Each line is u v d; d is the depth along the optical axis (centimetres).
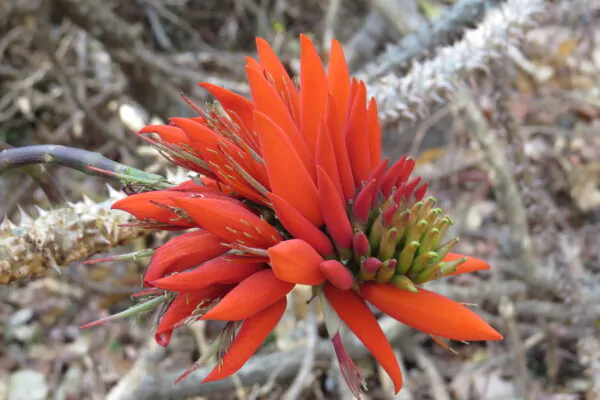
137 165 83
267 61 31
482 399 67
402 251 28
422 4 101
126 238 37
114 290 71
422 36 55
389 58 56
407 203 29
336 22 108
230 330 29
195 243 29
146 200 29
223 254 29
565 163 88
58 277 77
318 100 30
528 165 62
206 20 112
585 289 65
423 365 66
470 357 73
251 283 28
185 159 31
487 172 77
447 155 87
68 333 73
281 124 29
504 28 44
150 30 106
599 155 88
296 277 27
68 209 36
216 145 29
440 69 44
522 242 67
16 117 93
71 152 33
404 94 44
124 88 90
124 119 51
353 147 30
